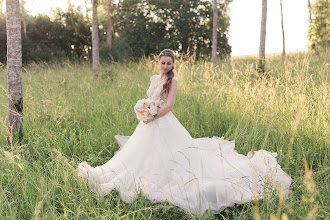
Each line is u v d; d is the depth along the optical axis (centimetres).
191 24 2441
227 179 347
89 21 2509
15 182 345
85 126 552
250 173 373
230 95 637
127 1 2408
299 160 391
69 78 973
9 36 465
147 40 2431
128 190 338
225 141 479
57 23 2281
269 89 570
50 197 313
